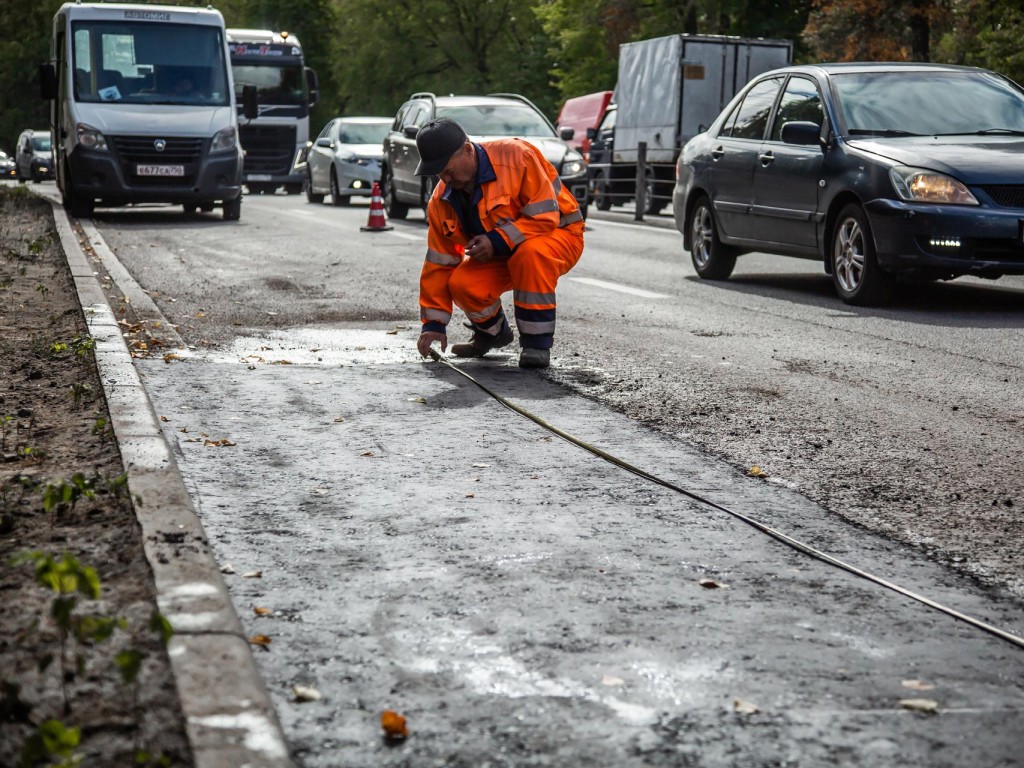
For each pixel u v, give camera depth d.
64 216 21.59
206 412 6.40
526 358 7.78
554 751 2.82
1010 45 36.41
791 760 2.80
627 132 28.95
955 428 6.21
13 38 67.19
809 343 8.88
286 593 3.80
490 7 65.88
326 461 5.45
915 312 10.56
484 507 4.75
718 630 3.54
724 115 13.51
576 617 3.62
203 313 10.14
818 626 3.59
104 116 21.91
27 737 2.57
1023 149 10.79
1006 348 8.69
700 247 13.50
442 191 7.80
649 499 4.89
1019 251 10.30
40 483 4.62
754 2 41.41
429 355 8.02
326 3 73.12
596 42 54.12
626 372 7.70
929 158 10.56
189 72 22.67
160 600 3.41
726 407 6.68
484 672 3.24
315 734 2.90
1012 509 4.82
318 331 9.21
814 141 11.38
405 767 2.75
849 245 11.12
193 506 4.40
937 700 3.12
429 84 67.75
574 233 7.95
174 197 22.14
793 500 4.91
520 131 21.41
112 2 23.94
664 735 2.91
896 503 4.89
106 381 6.47
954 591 3.92
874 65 12.27
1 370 7.06
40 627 3.25
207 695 2.87
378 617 3.61
